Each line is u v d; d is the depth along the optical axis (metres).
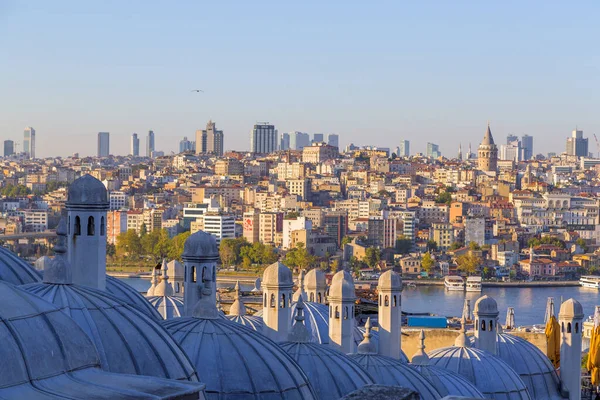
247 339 87.44
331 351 101.31
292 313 129.62
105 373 58.62
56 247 79.06
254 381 84.56
